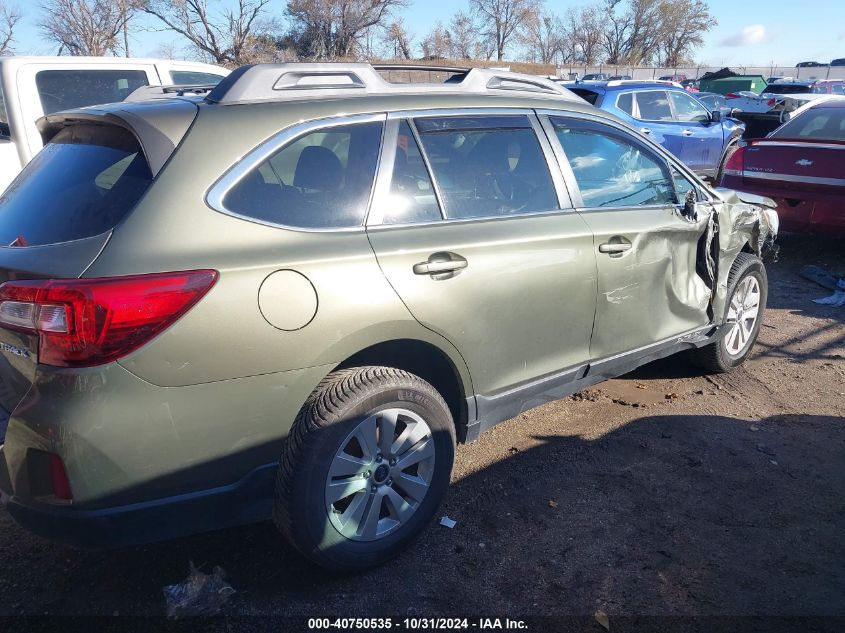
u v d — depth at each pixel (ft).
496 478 11.80
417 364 10.29
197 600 8.76
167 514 7.91
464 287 9.80
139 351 7.40
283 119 8.95
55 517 7.47
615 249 11.94
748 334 16.55
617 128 13.15
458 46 189.67
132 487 7.61
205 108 8.72
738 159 26.58
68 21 113.60
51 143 9.97
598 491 11.45
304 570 9.46
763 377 16.26
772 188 25.40
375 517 9.23
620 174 12.96
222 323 7.81
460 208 10.30
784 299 22.27
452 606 8.87
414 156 10.02
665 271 13.19
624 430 13.56
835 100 27.14
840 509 11.03
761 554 9.93
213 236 8.04
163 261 7.64
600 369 12.34
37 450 7.43
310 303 8.38
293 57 130.21
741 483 11.75
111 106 9.29
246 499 8.42
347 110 9.50
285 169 8.84
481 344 10.20
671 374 16.42
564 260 11.12
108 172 8.46
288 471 8.45
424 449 9.59
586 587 9.25
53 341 7.29
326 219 8.96
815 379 16.15
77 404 7.25
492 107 11.14
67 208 8.41
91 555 9.70
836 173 23.59
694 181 14.47
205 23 116.06
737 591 9.18
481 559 9.78
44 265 7.70
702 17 221.25
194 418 7.82
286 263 8.29
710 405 14.71
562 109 12.27
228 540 10.06
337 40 136.05
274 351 8.16
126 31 117.91
